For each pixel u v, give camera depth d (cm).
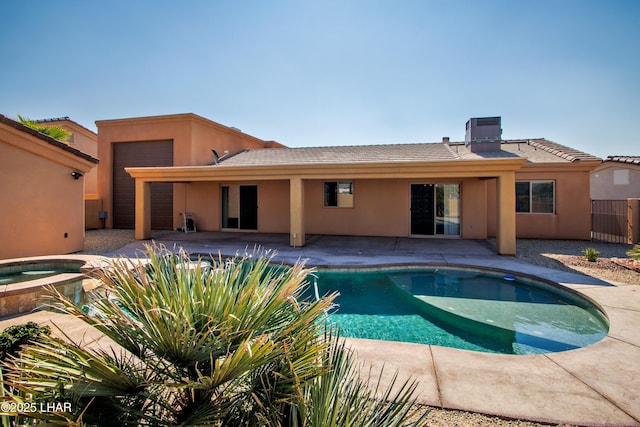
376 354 411
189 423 146
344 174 1166
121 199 1795
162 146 1734
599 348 425
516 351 491
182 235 1538
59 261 819
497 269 864
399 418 197
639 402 310
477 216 1402
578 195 1364
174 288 177
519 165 1031
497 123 1565
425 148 1634
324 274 894
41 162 1015
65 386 147
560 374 362
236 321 172
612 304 585
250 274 200
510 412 294
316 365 184
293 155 1703
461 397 318
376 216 1508
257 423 164
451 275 889
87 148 2153
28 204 983
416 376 358
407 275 894
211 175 1287
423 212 1466
